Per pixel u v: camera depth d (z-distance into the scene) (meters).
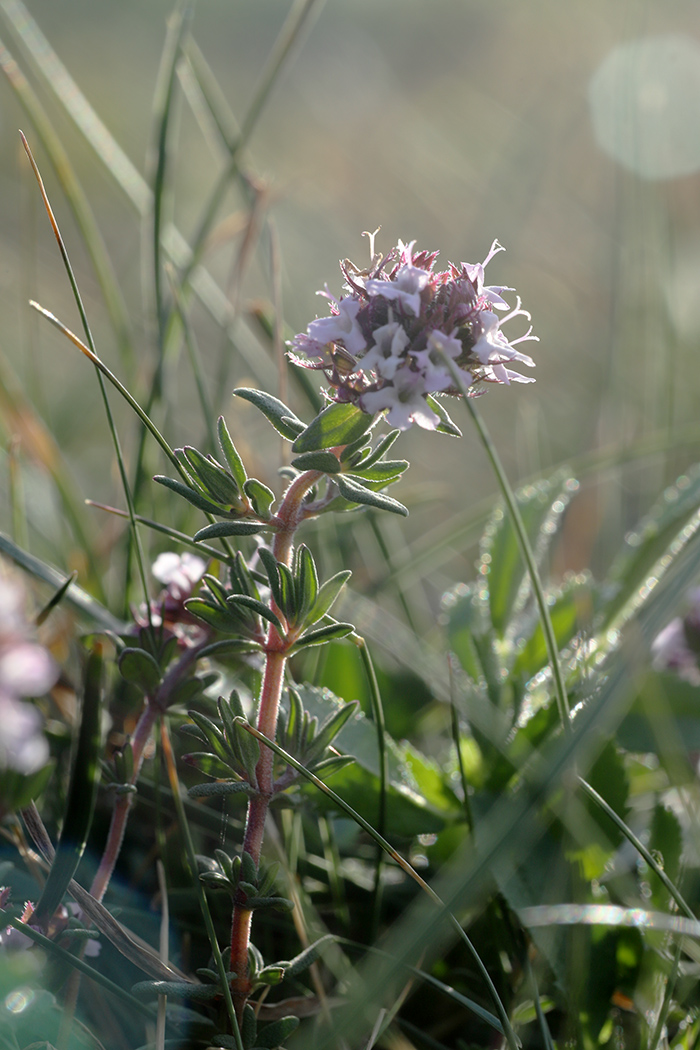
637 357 0.42
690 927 0.23
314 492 0.23
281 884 0.25
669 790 0.26
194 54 0.33
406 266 0.22
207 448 0.28
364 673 0.28
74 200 0.30
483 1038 0.24
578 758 0.24
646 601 0.26
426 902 0.23
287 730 0.23
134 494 0.28
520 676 0.27
